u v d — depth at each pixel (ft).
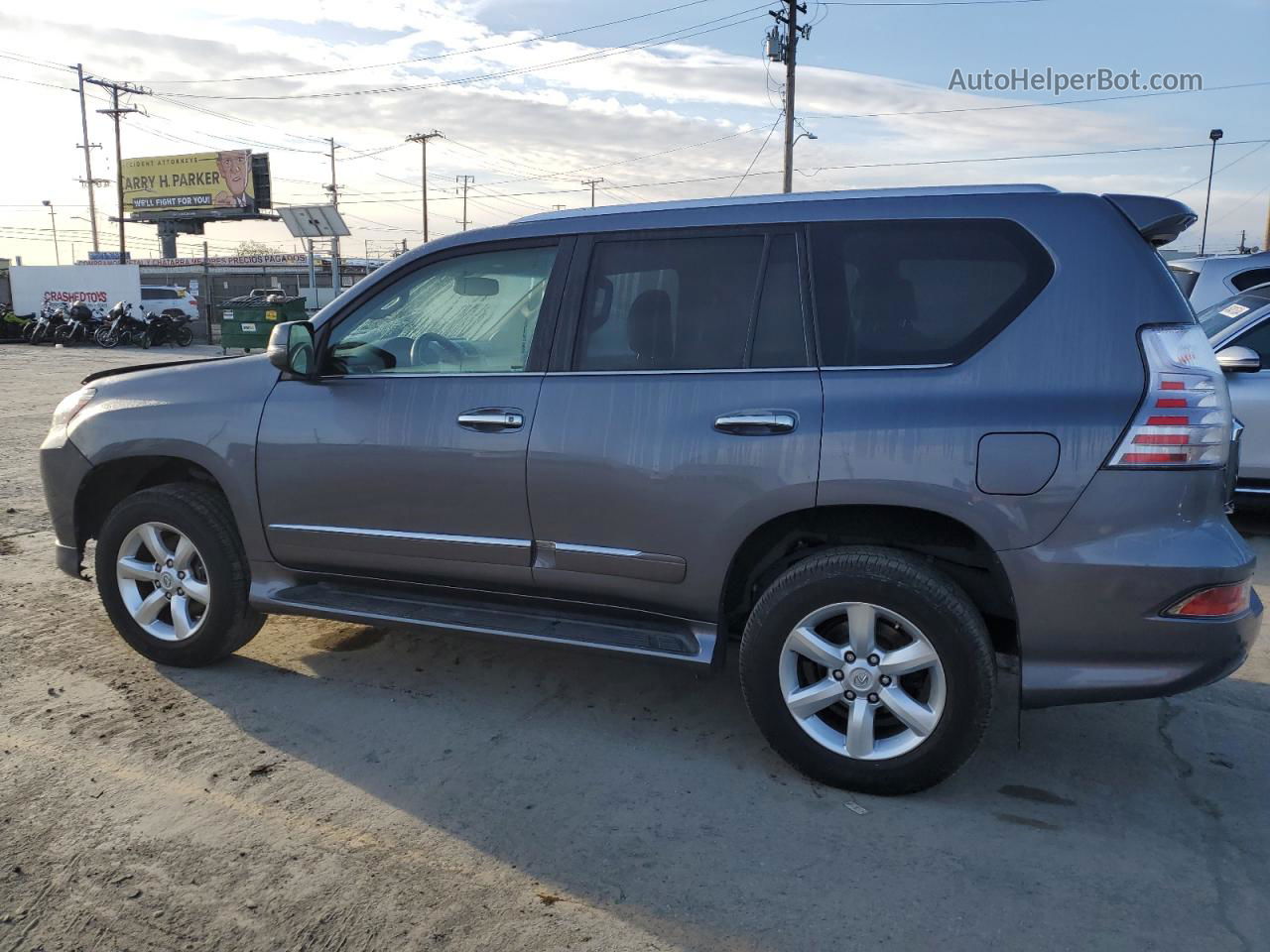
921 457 9.68
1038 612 9.55
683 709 12.58
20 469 28.14
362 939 7.93
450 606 12.24
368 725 11.89
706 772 10.89
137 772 10.57
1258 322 21.27
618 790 10.42
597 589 11.28
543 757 11.16
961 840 9.57
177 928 8.02
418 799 10.14
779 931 8.14
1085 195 9.96
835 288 10.45
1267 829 9.87
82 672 13.29
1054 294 9.69
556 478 11.08
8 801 9.88
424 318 12.32
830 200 10.78
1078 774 11.01
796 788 10.53
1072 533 9.36
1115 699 9.60
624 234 11.41
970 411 9.62
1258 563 19.62
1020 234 9.95
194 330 116.78
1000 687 13.44
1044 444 9.36
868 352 10.21
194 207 175.73
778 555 11.09
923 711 9.95
